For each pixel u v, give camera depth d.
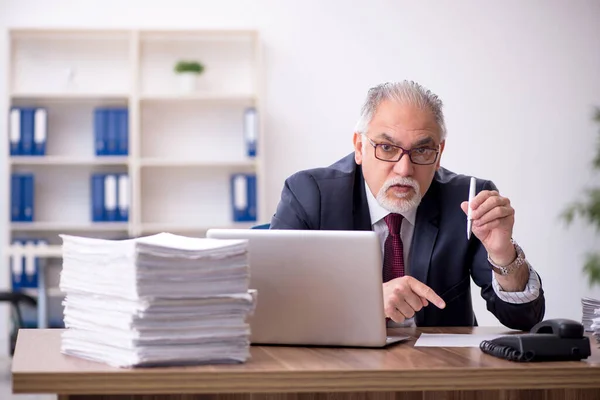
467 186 2.21
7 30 5.34
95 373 1.29
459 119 5.66
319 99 5.64
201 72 5.48
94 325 1.41
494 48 5.66
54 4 5.51
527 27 5.68
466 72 5.66
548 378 1.35
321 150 5.66
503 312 1.93
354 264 1.58
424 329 1.91
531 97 5.68
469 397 1.46
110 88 5.58
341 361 1.41
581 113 5.70
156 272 1.32
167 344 1.33
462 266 2.13
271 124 5.64
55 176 5.57
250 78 5.67
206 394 1.40
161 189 5.62
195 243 1.45
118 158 5.36
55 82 5.54
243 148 5.66
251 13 5.62
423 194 2.05
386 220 2.14
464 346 1.60
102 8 5.53
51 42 5.54
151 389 1.29
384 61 5.66
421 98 2.01
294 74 5.64
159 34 5.51
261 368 1.33
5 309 5.47
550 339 1.42
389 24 5.65
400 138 1.99
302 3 5.63
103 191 5.36
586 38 5.70
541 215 5.70
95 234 5.57
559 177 5.70
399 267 2.11
